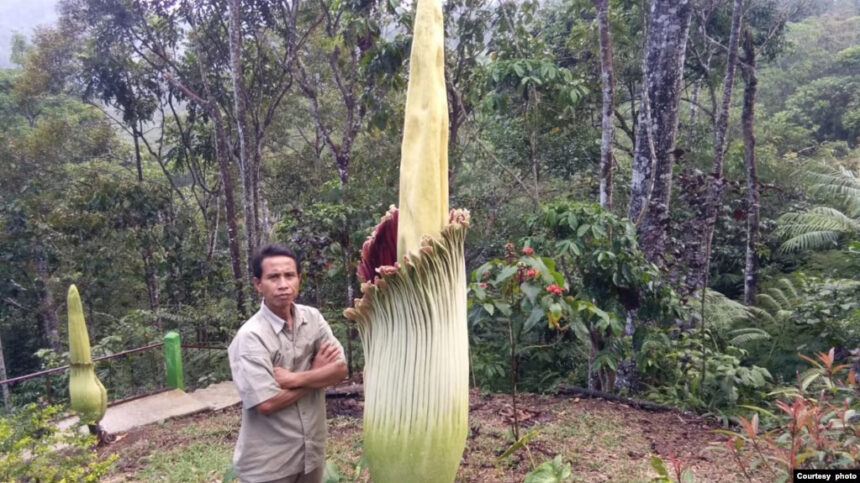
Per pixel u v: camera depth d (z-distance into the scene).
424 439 1.67
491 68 7.21
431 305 1.66
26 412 3.27
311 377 2.42
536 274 4.08
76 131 17.88
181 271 14.07
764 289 10.06
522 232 9.73
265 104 15.11
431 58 1.74
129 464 4.77
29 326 16.83
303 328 2.53
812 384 4.48
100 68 14.57
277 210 16.94
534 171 7.79
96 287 15.54
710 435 4.63
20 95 17.64
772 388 5.59
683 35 5.75
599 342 6.09
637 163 6.07
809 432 2.75
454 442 1.70
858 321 6.06
